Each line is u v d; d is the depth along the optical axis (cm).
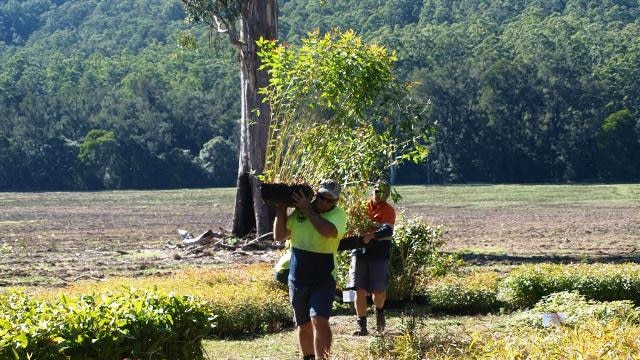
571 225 4241
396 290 1542
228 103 11231
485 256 2564
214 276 1630
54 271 2297
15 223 4722
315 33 1240
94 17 19138
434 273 1571
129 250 2950
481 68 10731
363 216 1200
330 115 1245
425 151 1291
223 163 10331
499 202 6575
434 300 1513
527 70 10619
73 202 7156
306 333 955
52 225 4531
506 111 10512
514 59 11562
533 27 13725
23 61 14788
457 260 1714
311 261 942
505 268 2216
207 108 11050
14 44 19550
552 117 10562
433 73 10625
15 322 859
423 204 6334
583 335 864
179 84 12044
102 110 10731
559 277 1525
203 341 1267
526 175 10525
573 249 2919
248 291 1411
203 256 2634
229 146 10431
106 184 10194
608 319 1103
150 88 11312
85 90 11575
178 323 910
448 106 10431
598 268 1595
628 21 15250
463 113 10462
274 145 1188
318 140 1173
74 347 834
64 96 10994
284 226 957
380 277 1229
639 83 11206
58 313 868
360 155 1214
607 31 13675
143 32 17450
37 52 17462
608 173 10544
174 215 5334
